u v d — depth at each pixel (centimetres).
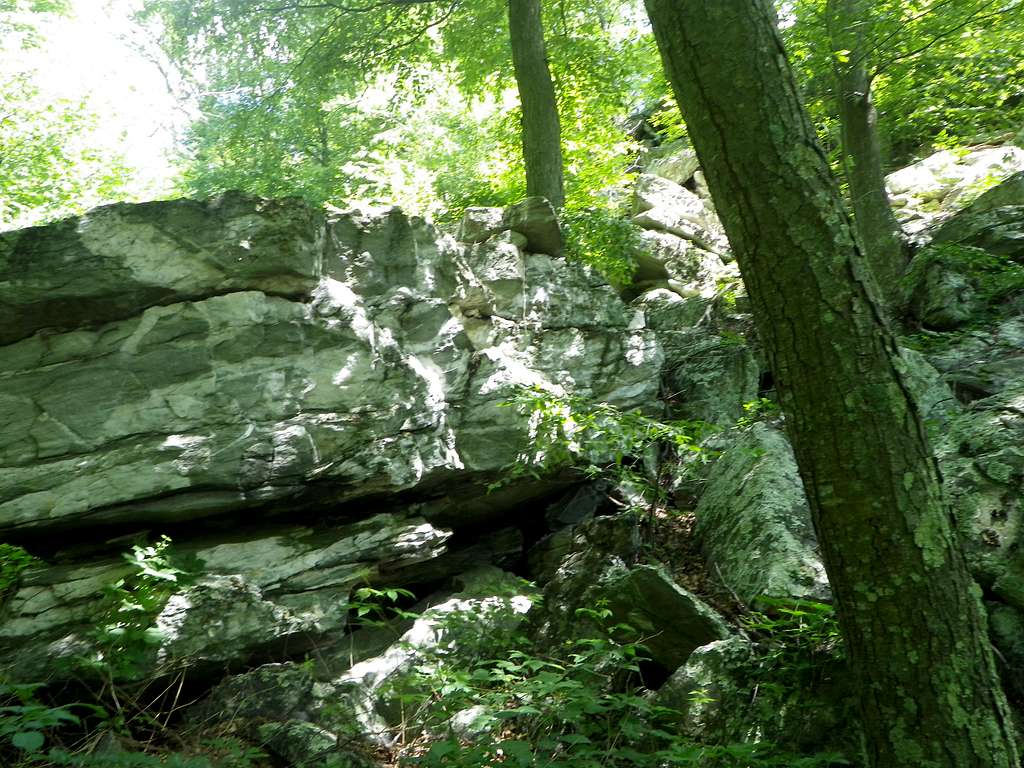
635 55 1338
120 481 563
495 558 747
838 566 336
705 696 462
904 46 1070
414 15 1284
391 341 661
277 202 613
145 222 577
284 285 623
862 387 326
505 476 707
